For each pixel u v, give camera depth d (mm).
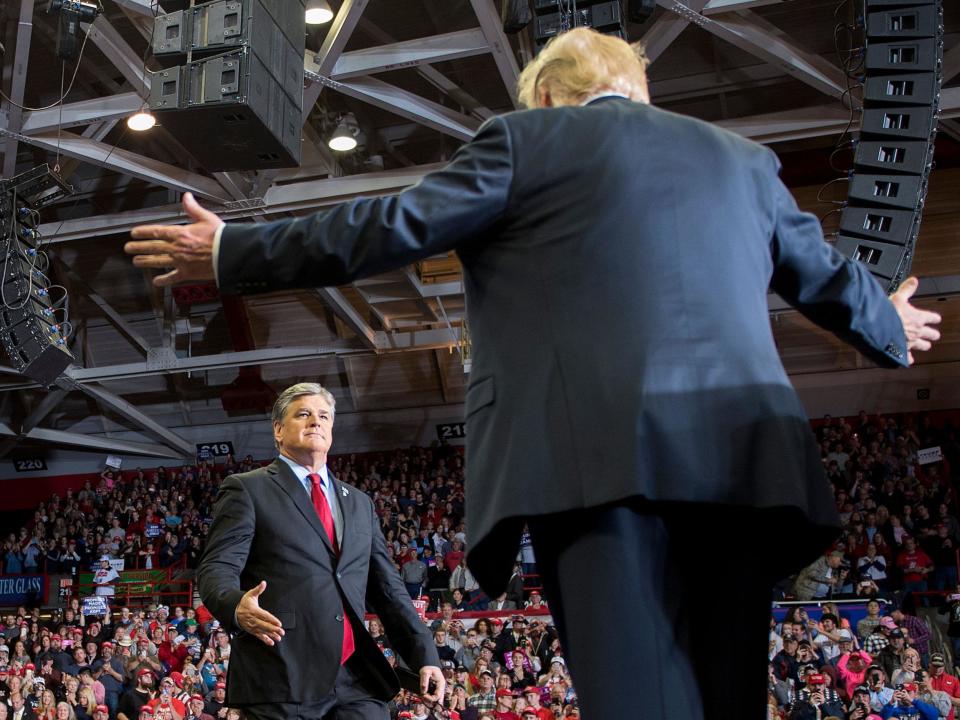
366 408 28547
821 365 25406
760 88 18453
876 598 14812
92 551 23953
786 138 14320
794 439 1396
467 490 1498
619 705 1281
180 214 16641
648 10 9430
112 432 29156
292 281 1493
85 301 25719
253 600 2947
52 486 29266
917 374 24812
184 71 9219
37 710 13008
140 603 21969
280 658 3135
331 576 3270
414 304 20766
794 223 1622
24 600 23453
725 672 1377
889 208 4078
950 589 17016
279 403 3488
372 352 22016
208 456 28781
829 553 16047
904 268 3980
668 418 1336
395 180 15477
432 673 3361
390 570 3508
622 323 1393
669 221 1451
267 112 9391
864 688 11070
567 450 1366
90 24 12273
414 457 26359
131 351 26797
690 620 1403
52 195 15016
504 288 1498
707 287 1428
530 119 1543
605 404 1353
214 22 9242
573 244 1447
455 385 27938
